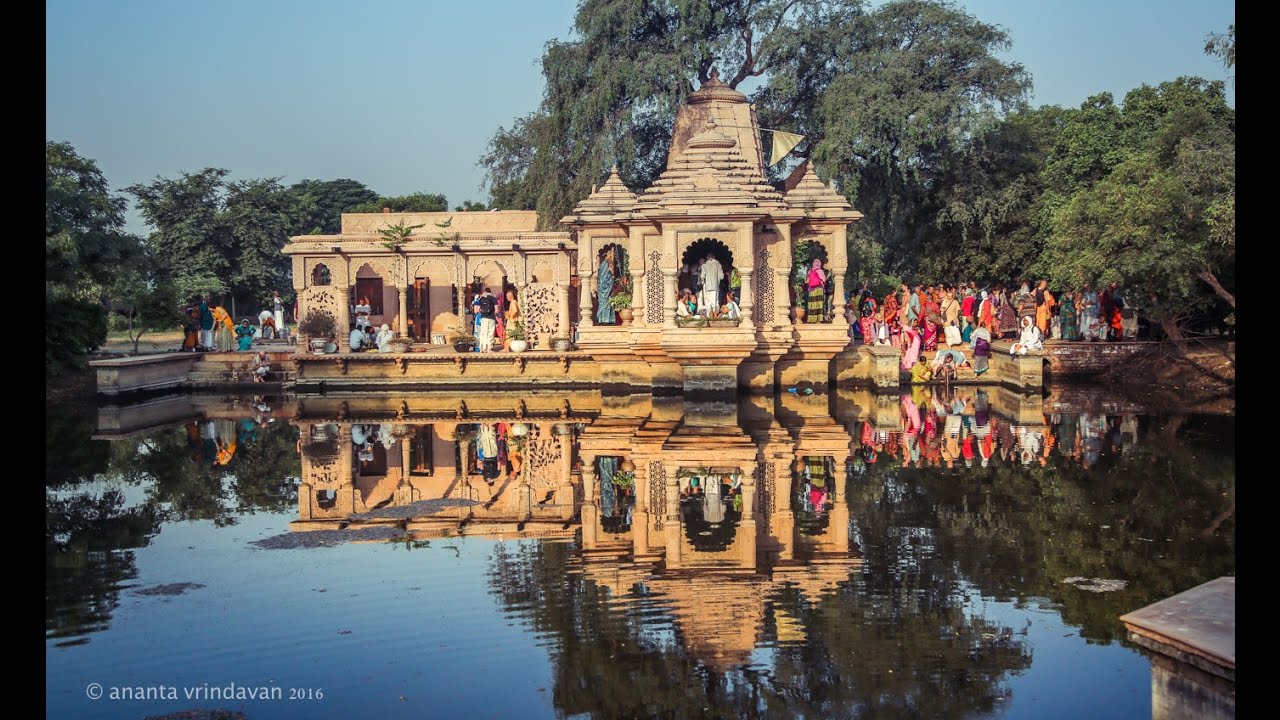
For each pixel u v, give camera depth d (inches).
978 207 1437.0
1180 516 494.9
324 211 2819.9
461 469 661.3
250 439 795.4
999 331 1164.5
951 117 1418.6
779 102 1640.0
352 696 308.5
